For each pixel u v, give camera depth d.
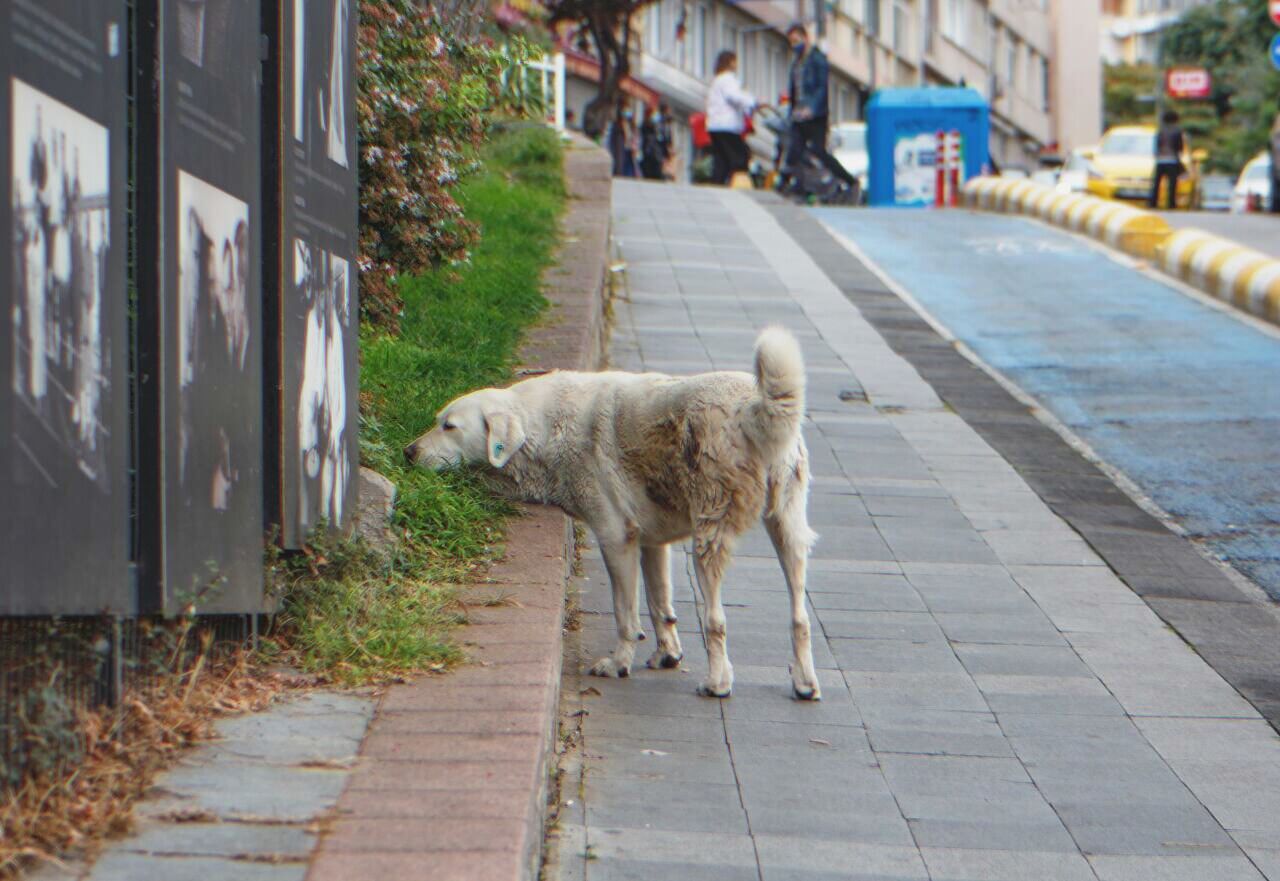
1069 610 10.57
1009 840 6.98
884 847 6.80
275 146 7.00
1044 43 101.69
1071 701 8.88
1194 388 17.55
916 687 8.94
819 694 8.53
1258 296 21.41
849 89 70.69
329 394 7.84
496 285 15.24
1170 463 14.66
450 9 13.68
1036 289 23.52
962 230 29.27
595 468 8.41
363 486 8.55
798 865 6.54
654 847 6.62
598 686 8.55
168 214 5.75
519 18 28.02
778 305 21.30
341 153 8.20
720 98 38.81
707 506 8.03
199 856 4.82
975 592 10.84
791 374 7.79
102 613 5.31
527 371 12.26
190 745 5.81
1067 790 7.62
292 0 7.20
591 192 23.56
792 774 7.54
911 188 43.75
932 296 22.91
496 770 5.61
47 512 4.92
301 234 7.34
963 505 13.01
